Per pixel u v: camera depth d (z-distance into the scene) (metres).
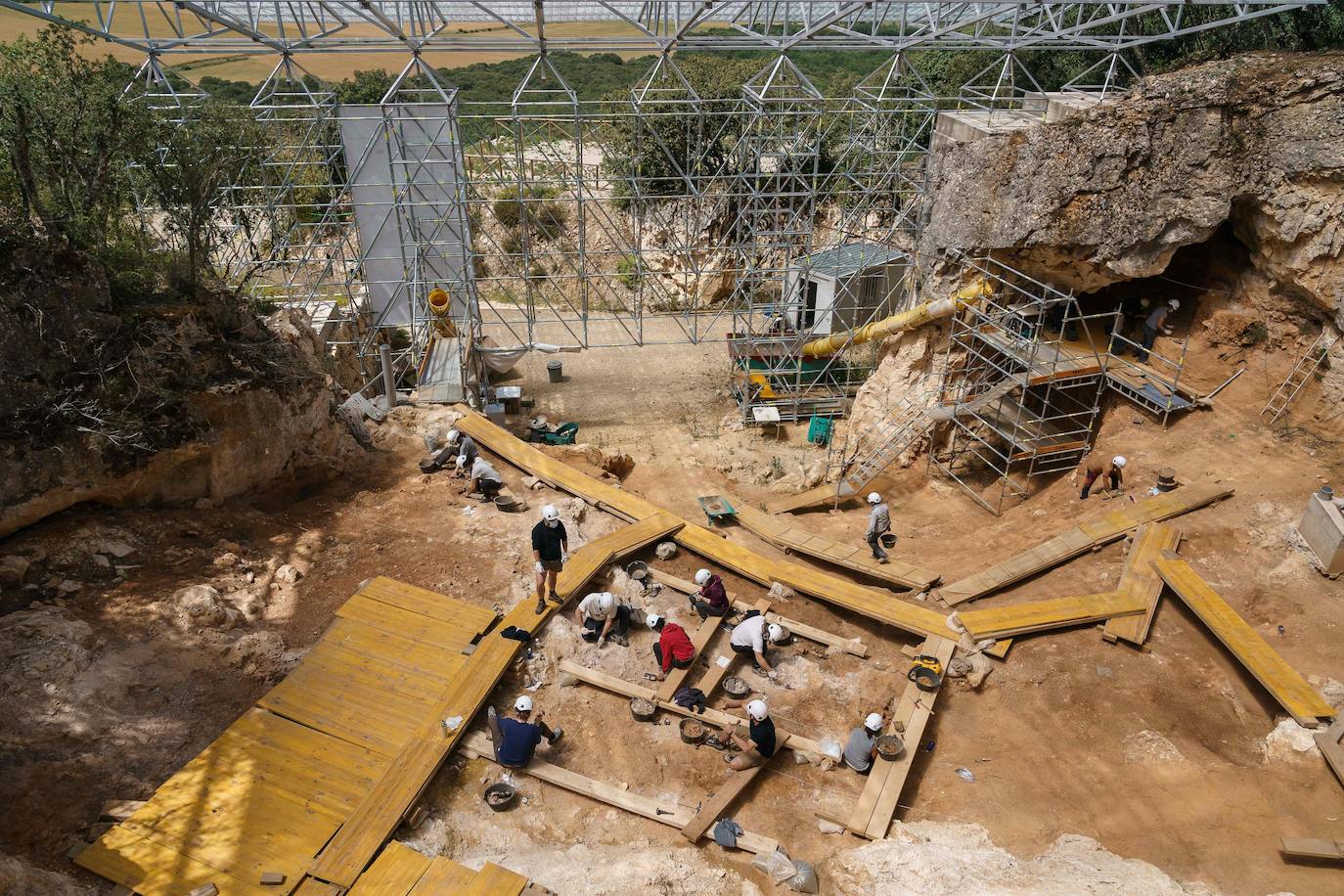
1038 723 12.47
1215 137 17.19
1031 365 18.72
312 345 20.81
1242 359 19.05
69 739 10.09
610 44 22.00
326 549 14.77
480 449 18.80
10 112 12.66
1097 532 15.82
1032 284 21.17
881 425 23.23
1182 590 13.88
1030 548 16.59
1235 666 12.97
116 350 13.26
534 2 20.17
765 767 11.49
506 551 15.09
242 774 10.20
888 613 14.27
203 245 16.31
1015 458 20.00
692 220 37.25
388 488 17.03
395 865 9.35
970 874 9.64
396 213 23.30
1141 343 20.31
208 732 10.80
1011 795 11.28
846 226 32.41
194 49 22.12
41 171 14.06
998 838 10.57
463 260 24.81
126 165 15.83
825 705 12.67
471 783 10.80
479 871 9.33
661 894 9.34
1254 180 17.31
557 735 11.48
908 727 11.96
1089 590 14.81
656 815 10.48
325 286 26.55
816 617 14.73
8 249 12.23
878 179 29.73
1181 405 18.33
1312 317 17.91
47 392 12.56
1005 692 13.04
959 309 21.02
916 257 24.55
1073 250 19.06
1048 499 18.75
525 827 10.30
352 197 24.00
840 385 28.06
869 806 10.84
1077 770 11.62
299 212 30.61
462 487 17.16
